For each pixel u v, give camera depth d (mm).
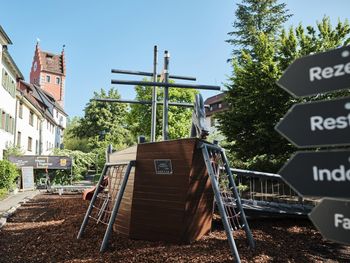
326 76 2045
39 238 6273
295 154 2078
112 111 50875
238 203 5621
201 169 5562
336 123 1939
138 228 5812
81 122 51031
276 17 30578
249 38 29953
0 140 22547
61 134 55062
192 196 5445
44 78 70312
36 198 15867
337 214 1890
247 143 15953
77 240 5879
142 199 5793
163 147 5527
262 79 15750
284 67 16016
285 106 15102
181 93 29609
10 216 9602
